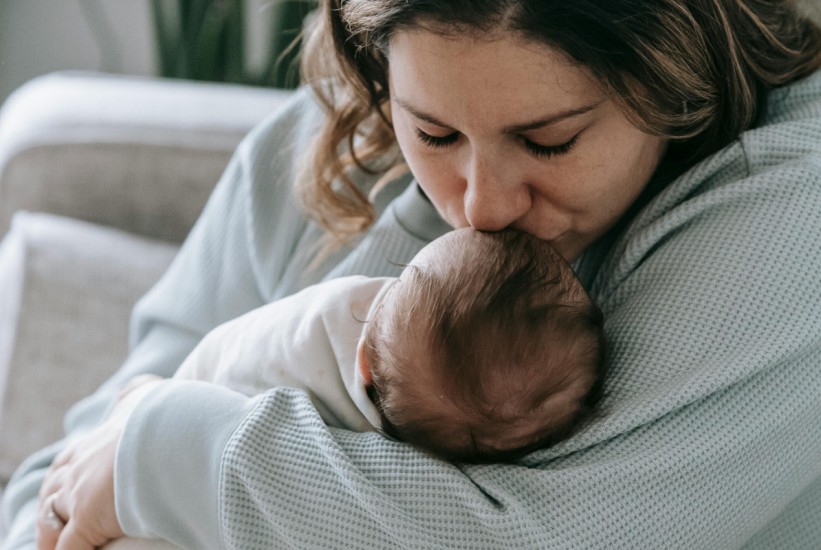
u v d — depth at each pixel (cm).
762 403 70
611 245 86
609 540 67
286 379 82
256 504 73
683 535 69
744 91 74
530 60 62
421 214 92
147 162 143
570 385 71
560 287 72
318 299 84
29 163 143
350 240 99
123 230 146
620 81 65
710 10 70
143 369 108
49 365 135
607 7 62
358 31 74
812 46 83
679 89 68
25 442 133
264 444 74
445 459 73
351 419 79
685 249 74
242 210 107
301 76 103
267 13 208
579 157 69
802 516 84
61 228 141
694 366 69
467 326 71
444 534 68
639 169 73
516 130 66
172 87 156
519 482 69
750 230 72
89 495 84
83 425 109
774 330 69
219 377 87
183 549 80
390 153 98
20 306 137
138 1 225
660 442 69
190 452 76
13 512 108
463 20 61
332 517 71
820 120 75
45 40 228
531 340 70
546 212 73
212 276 108
